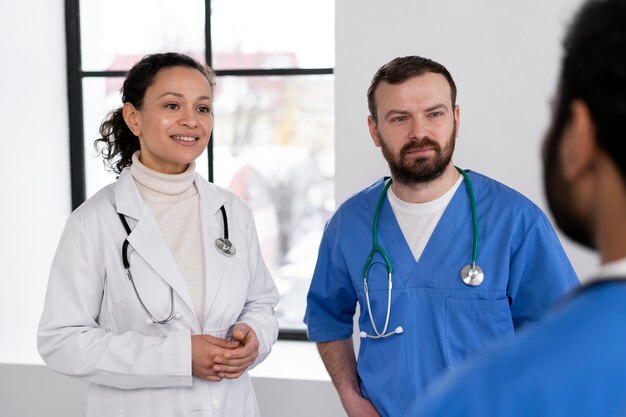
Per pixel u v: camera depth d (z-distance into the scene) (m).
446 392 0.43
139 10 2.94
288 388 2.45
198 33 2.91
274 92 2.90
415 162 1.53
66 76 2.96
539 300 1.53
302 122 2.89
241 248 1.76
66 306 1.58
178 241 1.69
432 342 1.53
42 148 2.85
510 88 2.23
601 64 0.42
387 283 1.57
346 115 2.33
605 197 0.43
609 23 0.42
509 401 0.40
